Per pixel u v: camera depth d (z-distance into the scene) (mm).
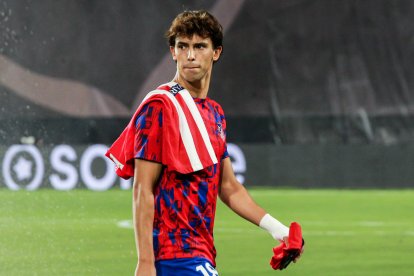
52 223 43125
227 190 14078
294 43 60844
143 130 12250
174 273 12266
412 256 34250
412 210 51094
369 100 61188
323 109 61094
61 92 60562
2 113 60156
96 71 60656
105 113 60688
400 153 61281
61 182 59938
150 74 60812
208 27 12672
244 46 60750
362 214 49188
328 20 60844
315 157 61375
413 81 60812
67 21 60562
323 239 39094
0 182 59562
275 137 61219
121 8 60719
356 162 61438
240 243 37312
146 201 12172
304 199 56000
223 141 13188
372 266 31641
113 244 35969
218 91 61062
